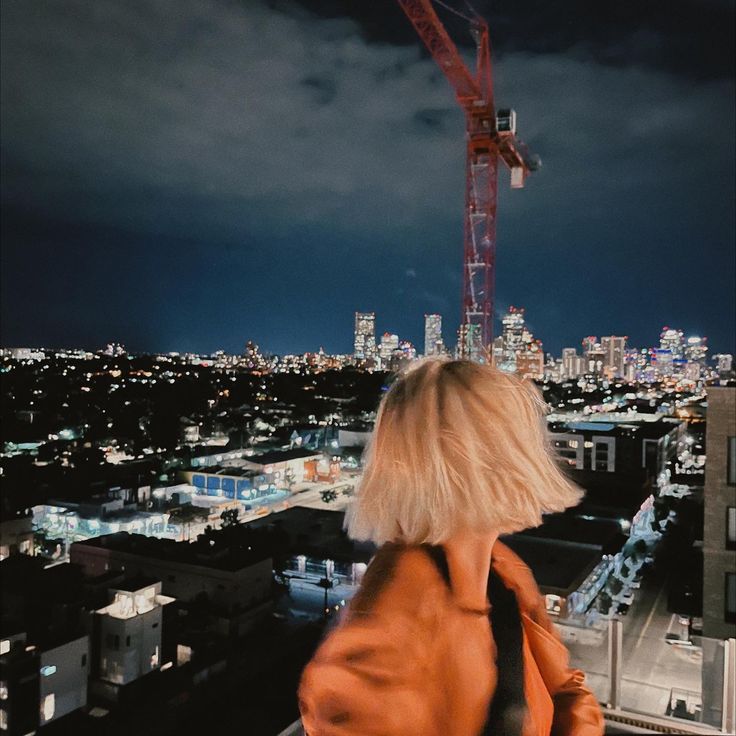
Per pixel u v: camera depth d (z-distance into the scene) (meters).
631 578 51.47
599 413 146.62
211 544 45.59
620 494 59.59
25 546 52.03
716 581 17.41
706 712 6.46
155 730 30.89
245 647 39.75
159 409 145.38
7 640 31.14
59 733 30.67
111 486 68.56
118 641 34.00
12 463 74.12
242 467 82.69
